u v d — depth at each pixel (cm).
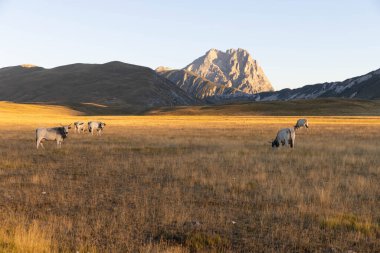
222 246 788
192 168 1680
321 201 1102
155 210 1042
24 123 6181
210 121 7681
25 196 1188
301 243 798
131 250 759
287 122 6925
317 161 1875
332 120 7812
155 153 2267
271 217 979
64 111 17700
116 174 1573
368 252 762
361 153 2222
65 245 770
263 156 2058
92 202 1119
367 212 1016
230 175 1530
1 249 727
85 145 2650
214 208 1066
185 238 830
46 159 2006
